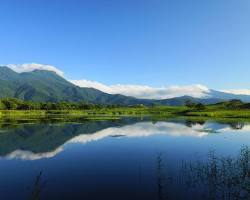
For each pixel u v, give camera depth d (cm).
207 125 10769
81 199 2784
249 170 3525
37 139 7144
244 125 10619
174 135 7769
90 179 3450
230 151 5228
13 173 3784
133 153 5141
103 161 4478
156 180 3344
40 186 3181
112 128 9806
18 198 2827
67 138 7331
